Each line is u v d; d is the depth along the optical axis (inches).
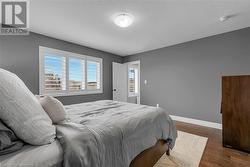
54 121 45.1
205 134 109.9
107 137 41.3
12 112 30.1
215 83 127.8
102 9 84.8
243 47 112.7
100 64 182.1
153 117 66.7
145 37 134.7
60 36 130.8
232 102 84.9
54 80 134.9
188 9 85.4
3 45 104.5
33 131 31.9
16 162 26.3
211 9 85.1
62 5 80.1
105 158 38.2
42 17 94.0
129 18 95.5
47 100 45.9
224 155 77.9
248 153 79.6
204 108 134.6
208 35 129.3
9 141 28.5
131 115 61.3
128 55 210.4
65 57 143.6
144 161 56.4
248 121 79.5
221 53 124.2
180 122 145.7
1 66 103.7
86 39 139.9
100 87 181.5
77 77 156.0
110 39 139.9
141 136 54.7
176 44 155.6
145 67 188.4
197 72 139.6
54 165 29.1
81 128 40.1
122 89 209.8
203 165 68.7
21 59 113.4
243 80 81.2
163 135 69.2
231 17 95.0
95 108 77.9
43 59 126.8
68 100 146.6
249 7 82.8
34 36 120.7
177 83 155.3
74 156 30.7
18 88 33.5
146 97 187.0
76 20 98.8
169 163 70.6
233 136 84.5
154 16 93.6
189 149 85.0
